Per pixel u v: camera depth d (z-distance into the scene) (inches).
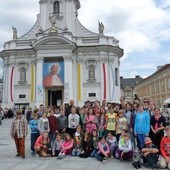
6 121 1455.5
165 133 456.1
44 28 1871.3
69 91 1680.6
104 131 540.7
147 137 450.6
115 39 1844.2
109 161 478.9
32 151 552.1
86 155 513.7
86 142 519.8
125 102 579.8
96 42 1792.6
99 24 1829.5
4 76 1843.0
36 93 1712.6
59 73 1702.8
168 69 2101.4
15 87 1806.1
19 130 516.4
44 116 551.2
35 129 555.8
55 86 1708.9
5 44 1850.4
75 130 562.9
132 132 530.9
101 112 566.3
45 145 532.7
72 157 516.4
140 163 437.4
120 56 1946.4
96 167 436.8
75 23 1904.5
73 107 576.4
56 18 1868.8
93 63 1777.8
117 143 512.7
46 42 1697.8
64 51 1701.5
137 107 524.1
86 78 1775.3
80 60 1779.0
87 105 598.9
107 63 1774.1
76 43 1790.1
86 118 547.5
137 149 533.6
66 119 567.8
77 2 2047.2
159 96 2405.3
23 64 1818.4
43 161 484.1
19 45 1835.6
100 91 1753.2
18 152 528.7
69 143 535.8
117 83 1833.2
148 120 490.3
